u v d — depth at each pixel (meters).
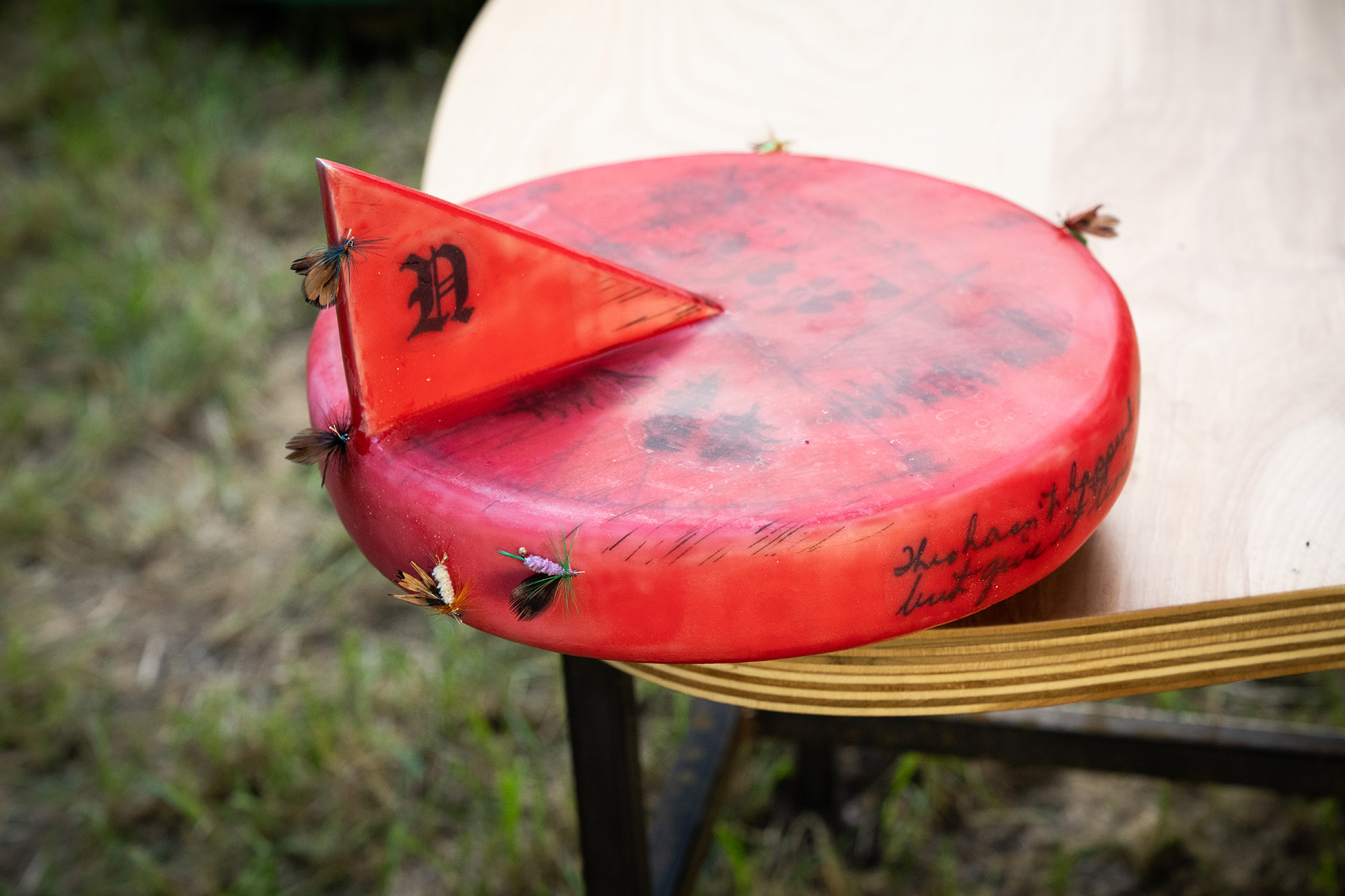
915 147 1.01
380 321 0.52
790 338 0.59
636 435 0.54
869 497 0.50
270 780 1.46
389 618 1.74
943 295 0.62
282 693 1.61
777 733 1.12
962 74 1.11
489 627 0.54
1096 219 0.66
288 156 2.73
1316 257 0.86
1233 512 0.65
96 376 2.16
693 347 0.59
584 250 0.66
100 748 1.52
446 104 1.08
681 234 0.68
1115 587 0.61
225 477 1.96
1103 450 0.55
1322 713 1.50
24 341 2.24
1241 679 0.64
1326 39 1.12
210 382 2.15
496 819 1.43
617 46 1.16
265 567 1.81
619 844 0.94
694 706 1.12
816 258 0.65
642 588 0.50
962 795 1.46
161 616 1.74
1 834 1.44
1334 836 1.37
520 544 0.51
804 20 1.20
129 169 2.71
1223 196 0.94
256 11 3.22
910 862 1.38
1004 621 0.59
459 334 0.54
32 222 2.54
